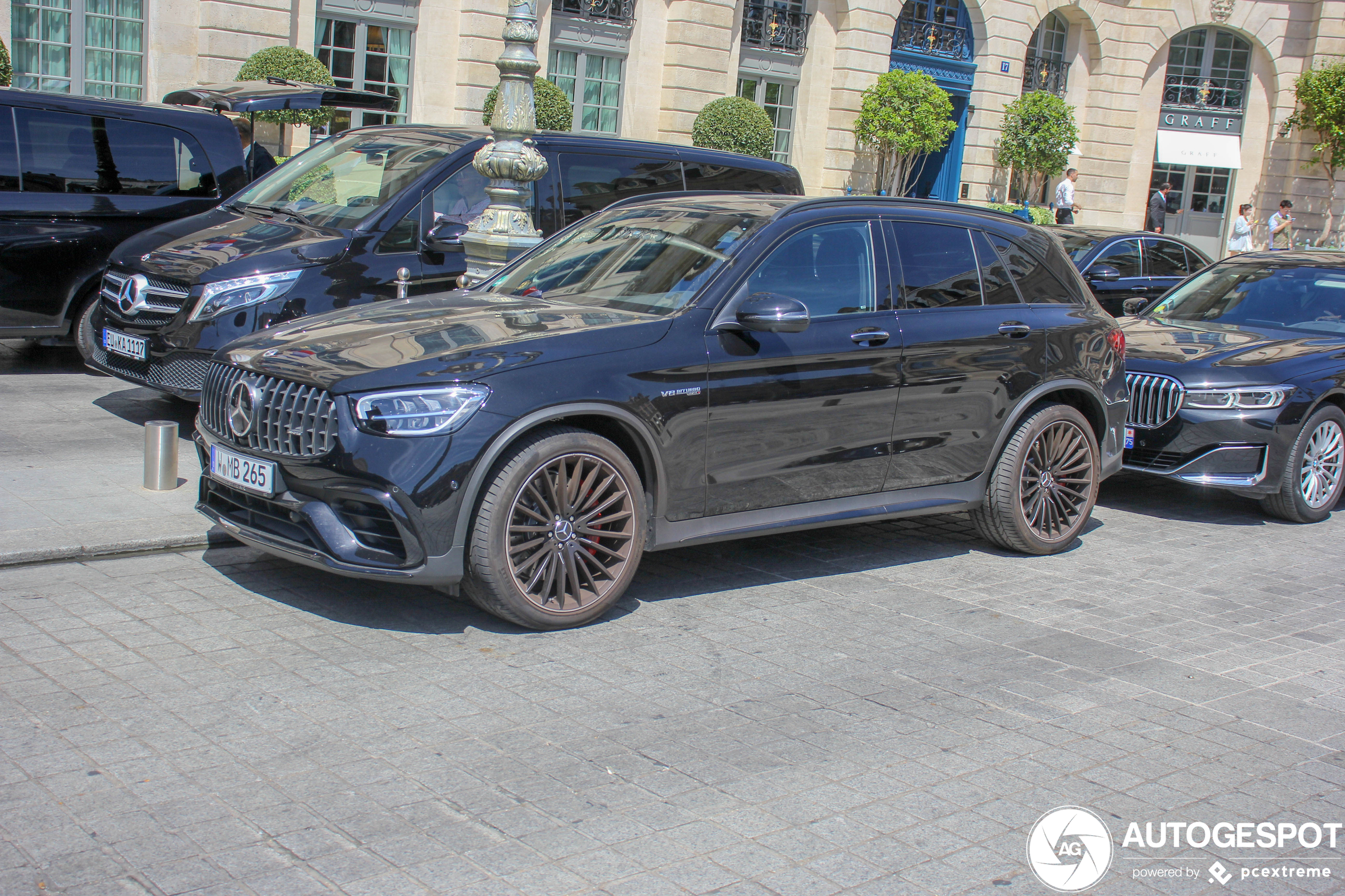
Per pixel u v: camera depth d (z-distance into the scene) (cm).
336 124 1852
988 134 2817
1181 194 3341
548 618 455
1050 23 3023
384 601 482
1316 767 385
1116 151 3159
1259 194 3309
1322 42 3158
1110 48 3081
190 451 696
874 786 351
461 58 1930
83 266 881
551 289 543
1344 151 3084
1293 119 3212
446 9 1912
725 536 503
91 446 688
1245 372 718
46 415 762
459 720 377
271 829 305
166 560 516
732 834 317
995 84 2800
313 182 830
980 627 503
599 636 461
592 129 2188
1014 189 2952
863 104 2502
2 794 314
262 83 1206
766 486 510
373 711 379
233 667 407
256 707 377
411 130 862
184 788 324
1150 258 1300
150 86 1644
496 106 738
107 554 514
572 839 309
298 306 727
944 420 564
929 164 2881
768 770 357
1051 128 2758
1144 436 736
